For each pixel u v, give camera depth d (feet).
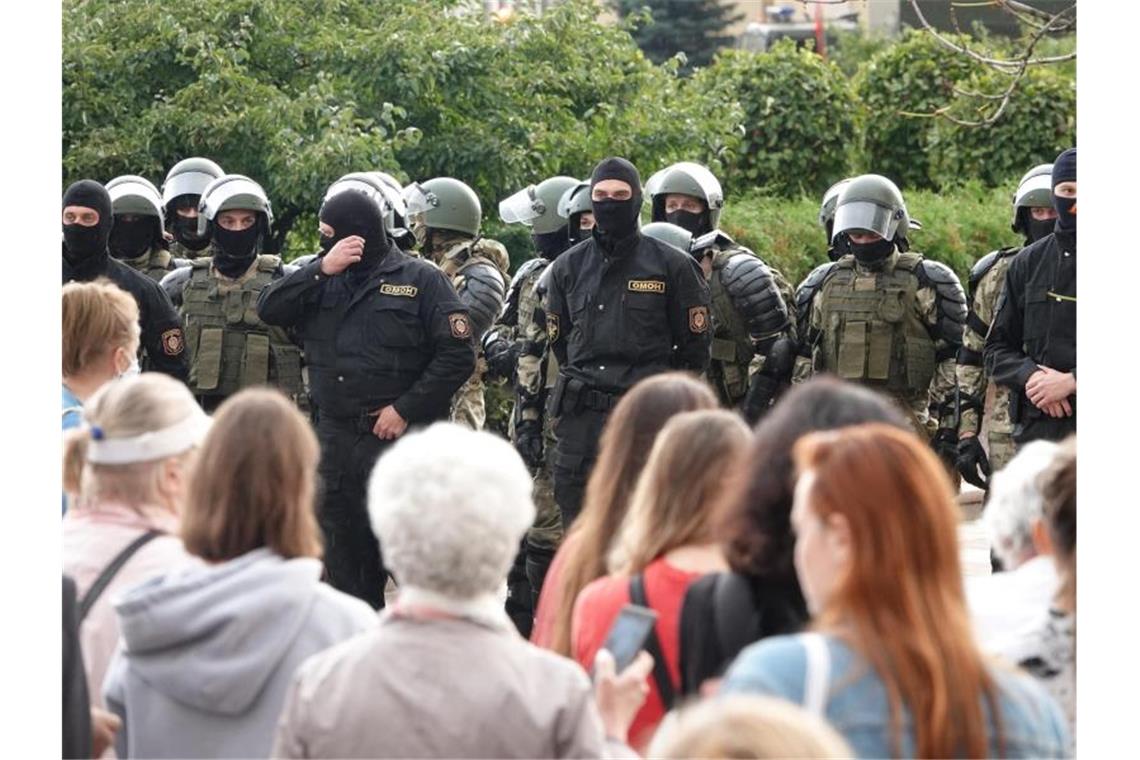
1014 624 19.97
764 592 18.04
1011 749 14.47
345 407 39.24
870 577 14.64
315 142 70.08
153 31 73.31
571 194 48.91
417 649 16.80
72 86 71.97
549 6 81.71
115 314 28.40
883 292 45.27
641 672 17.94
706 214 49.57
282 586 18.79
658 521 19.69
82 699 18.97
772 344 45.11
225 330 44.04
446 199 50.06
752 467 17.72
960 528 15.33
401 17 75.36
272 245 71.10
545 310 42.55
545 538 43.37
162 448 21.06
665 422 22.26
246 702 18.54
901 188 96.99
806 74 93.91
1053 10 69.10
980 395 43.96
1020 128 92.32
